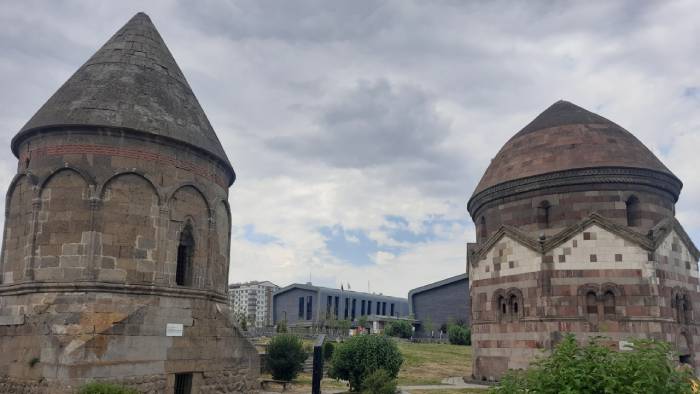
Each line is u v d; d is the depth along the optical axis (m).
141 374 20.81
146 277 22.00
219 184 26.27
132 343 20.72
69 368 19.09
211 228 24.89
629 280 30.05
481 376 34.44
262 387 33.97
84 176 21.73
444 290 110.75
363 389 31.33
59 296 20.91
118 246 21.66
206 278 24.41
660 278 30.14
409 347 63.59
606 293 30.30
